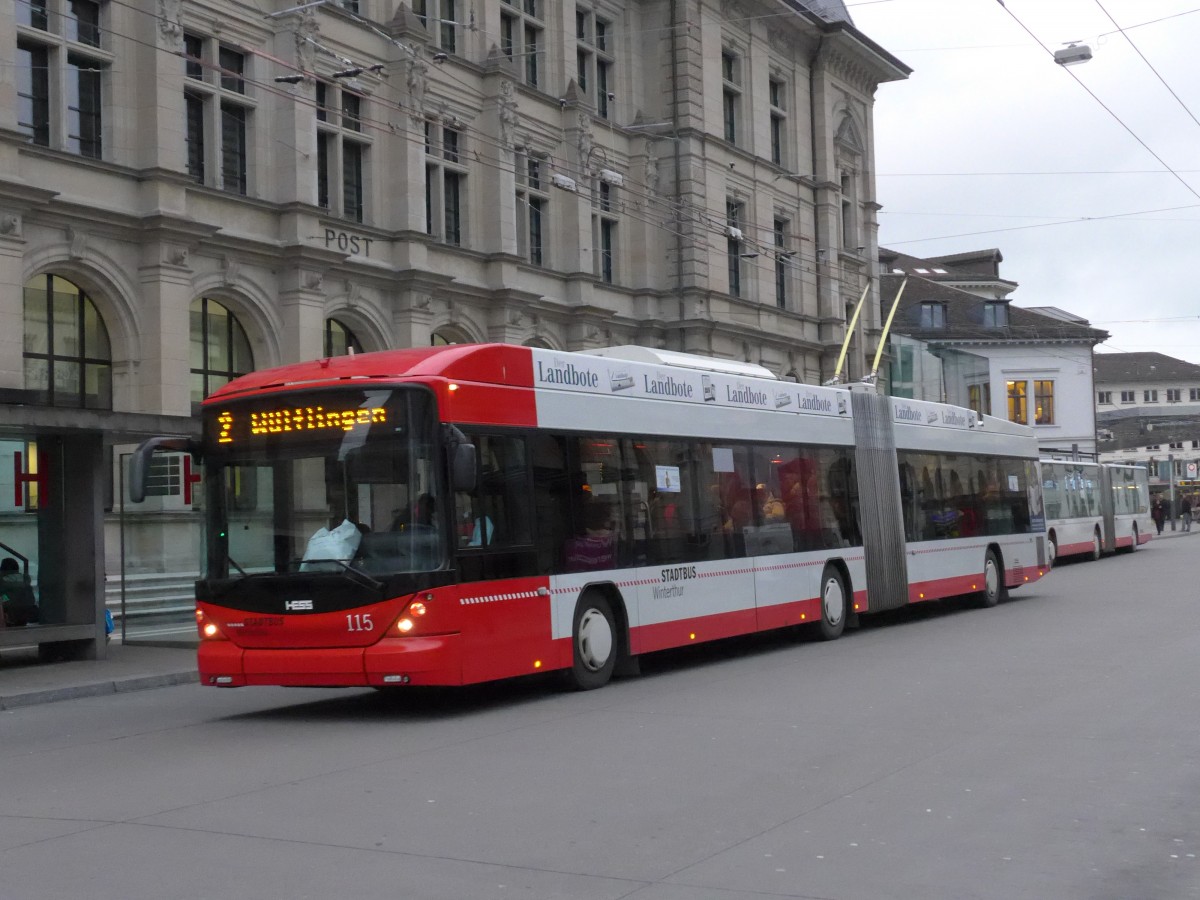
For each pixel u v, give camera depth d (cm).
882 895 588
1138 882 605
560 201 3312
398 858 656
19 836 727
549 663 1261
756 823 725
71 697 1466
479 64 3027
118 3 2225
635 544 1407
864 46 4528
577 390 1348
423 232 2773
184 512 1986
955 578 2153
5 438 1698
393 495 1145
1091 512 4197
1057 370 6812
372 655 1123
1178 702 1128
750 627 1595
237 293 2422
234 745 1050
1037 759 893
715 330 3722
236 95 2447
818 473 1798
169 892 602
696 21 3719
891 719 1072
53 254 2114
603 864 642
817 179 4434
